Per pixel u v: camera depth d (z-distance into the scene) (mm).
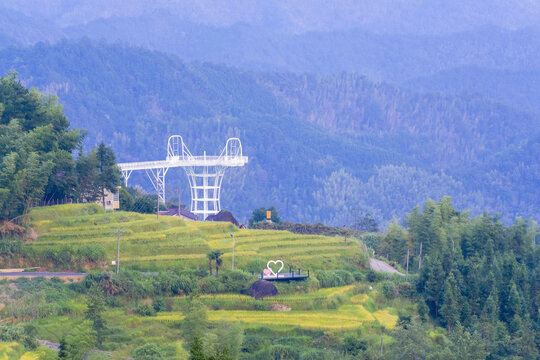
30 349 186500
